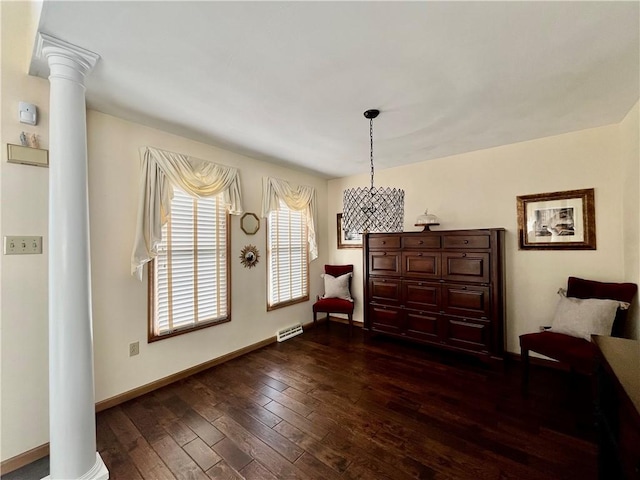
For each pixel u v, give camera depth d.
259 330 3.64
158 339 2.65
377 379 2.76
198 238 3.00
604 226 2.72
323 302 4.15
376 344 3.73
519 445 1.84
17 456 1.74
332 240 4.87
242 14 1.31
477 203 3.43
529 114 2.44
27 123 1.82
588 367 2.12
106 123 2.36
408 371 2.93
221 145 3.14
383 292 3.66
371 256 3.78
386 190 2.47
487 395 2.45
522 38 1.49
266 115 2.40
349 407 2.29
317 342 3.82
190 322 2.90
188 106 2.24
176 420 2.15
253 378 2.81
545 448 1.81
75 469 1.53
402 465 1.69
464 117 2.48
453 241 3.15
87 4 1.25
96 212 2.29
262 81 1.89
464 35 1.47
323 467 1.68
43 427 1.84
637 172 2.29
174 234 2.80
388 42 1.52
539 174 3.04
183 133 2.78
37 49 1.56
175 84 1.92
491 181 3.34
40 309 1.84
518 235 3.16
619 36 1.47
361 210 2.43
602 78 1.89
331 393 2.51
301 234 4.37
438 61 1.69
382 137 2.93
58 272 1.51
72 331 1.53
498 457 1.74
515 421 2.09
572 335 2.42
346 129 2.71
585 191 2.79
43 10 1.27
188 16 1.32
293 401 2.39
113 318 2.38
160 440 1.93
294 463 1.72
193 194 2.87
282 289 4.00
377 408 2.27
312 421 2.12
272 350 3.54
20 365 1.77
